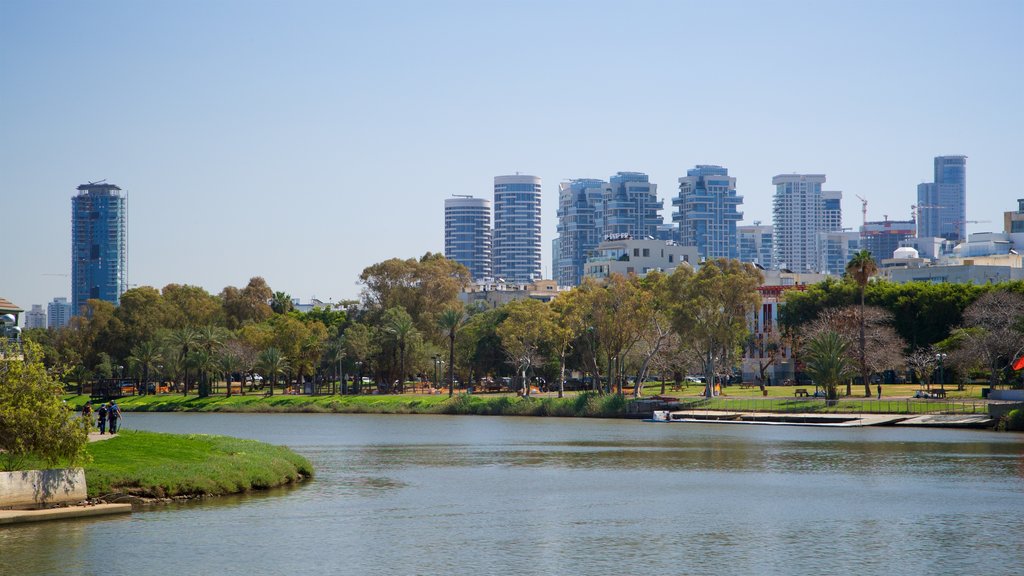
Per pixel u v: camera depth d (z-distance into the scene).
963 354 154.75
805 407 156.38
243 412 198.38
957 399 153.38
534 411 176.38
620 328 173.12
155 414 192.38
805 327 188.75
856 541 59.69
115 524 60.69
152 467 70.69
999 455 103.69
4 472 59.75
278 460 82.44
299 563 53.00
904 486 81.88
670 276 173.88
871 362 163.00
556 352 187.50
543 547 57.81
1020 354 161.00
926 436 126.19
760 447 114.75
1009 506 71.88
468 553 56.06
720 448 114.31
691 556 55.62
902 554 56.06
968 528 63.50
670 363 190.75
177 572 50.56
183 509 66.25
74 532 58.09
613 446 117.88
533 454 109.00
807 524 65.19
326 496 75.12
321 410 194.62
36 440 59.56
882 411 149.00
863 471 91.81
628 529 63.44
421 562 53.72
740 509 71.12
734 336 170.38
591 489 81.12
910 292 194.00
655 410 164.25
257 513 66.12
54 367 64.19
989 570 52.34
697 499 75.75
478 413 182.62
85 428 61.81
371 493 77.62
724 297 166.62
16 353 62.78
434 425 156.00
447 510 70.06
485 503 73.38
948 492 78.56
